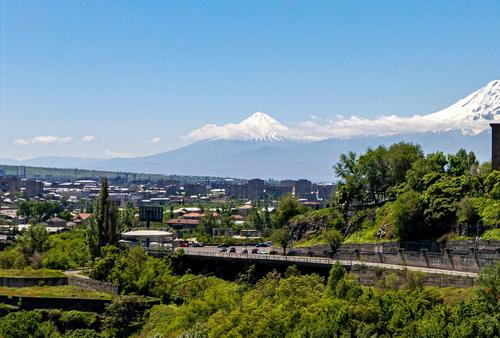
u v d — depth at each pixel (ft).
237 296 584.40
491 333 377.30
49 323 603.26
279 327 451.94
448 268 584.81
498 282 423.64
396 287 536.01
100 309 627.87
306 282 553.23
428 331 393.09
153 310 619.67
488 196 642.63
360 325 422.41
